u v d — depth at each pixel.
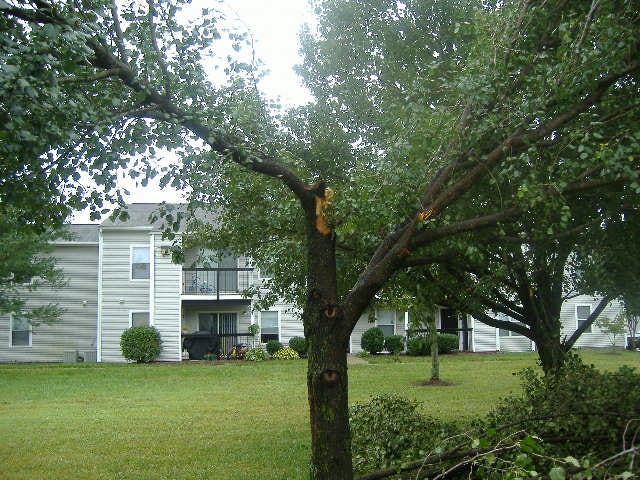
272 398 13.73
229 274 24.56
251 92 4.96
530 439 3.41
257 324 24.44
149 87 4.31
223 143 4.57
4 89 3.24
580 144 4.30
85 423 10.88
